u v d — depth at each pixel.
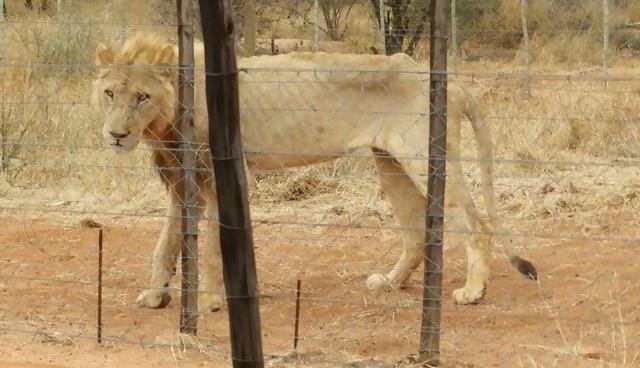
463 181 8.88
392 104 9.05
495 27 26.67
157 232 11.35
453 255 10.25
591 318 8.18
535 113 14.68
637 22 27.03
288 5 26.91
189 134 7.71
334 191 12.93
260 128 9.22
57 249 10.67
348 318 8.49
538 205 11.59
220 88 6.01
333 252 10.49
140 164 13.38
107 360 7.46
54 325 8.32
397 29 22.08
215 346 7.73
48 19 21.80
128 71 8.69
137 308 8.86
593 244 10.15
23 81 14.57
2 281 9.56
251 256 6.21
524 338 7.82
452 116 8.86
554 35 26.12
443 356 7.42
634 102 14.81
